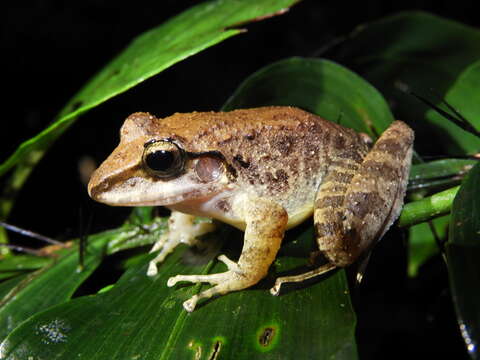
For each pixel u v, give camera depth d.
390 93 0.23
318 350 0.16
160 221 0.20
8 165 0.19
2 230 0.23
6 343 0.17
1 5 0.32
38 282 0.19
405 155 0.19
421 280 0.24
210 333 0.17
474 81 0.22
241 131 0.19
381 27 0.23
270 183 0.19
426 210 0.18
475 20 0.36
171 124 0.19
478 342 0.15
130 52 0.21
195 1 0.34
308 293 0.17
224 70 0.34
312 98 0.21
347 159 0.19
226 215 0.19
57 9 0.33
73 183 0.31
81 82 0.33
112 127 0.32
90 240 0.20
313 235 0.19
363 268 0.18
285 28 0.36
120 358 0.17
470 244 0.16
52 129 0.19
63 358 0.17
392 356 0.24
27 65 0.32
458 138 0.22
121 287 0.18
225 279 0.18
